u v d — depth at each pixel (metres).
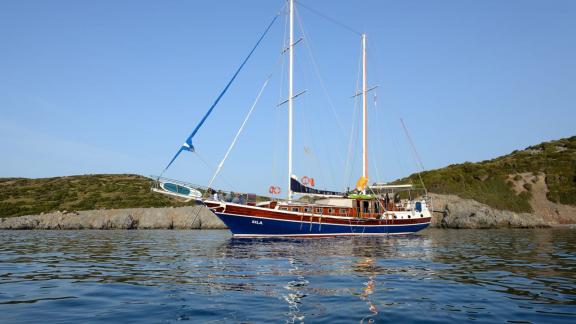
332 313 8.09
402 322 7.51
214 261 17.11
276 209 32.53
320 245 25.97
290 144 35.56
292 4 37.78
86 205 77.00
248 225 31.77
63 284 11.63
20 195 86.44
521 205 67.81
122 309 8.48
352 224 35.66
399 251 21.80
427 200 45.88
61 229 61.34
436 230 50.44
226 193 32.53
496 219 56.38
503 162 85.12
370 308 8.53
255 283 11.53
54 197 84.00
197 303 8.98
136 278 12.61
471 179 76.94
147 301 9.23
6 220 63.84
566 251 21.72
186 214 63.91
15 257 19.58
